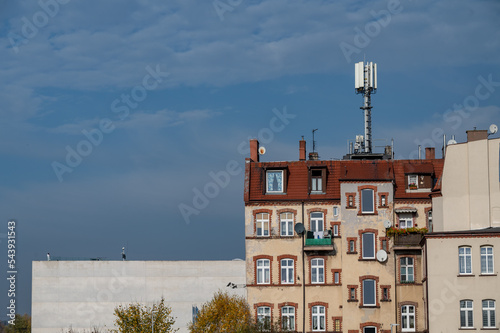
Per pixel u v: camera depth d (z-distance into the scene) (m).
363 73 158.25
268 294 112.38
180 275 138.38
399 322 109.06
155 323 129.62
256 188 115.62
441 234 98.69
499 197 101.06
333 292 111.31
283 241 113.12
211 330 120.56
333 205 113.38
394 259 110.06
